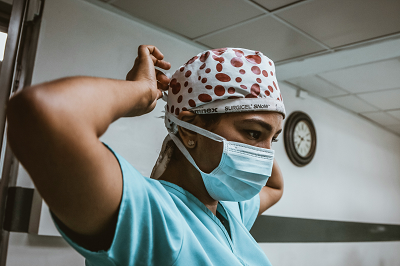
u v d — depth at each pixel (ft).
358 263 14.51
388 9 6.68
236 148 2.13
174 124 2.40
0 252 5.62
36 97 1.06
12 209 5.53
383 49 8.57
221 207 2.56
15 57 4.44
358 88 11.90
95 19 6.87
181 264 1.61
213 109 2.14
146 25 7.79
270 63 2.36
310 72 10.50
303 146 12.01
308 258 11.66
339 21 7.27
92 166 1.19
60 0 6.37
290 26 7.56
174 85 2.36
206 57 2.27
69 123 1.11
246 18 7.30
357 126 15.79
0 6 5.74
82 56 6.57
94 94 1.27
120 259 1.43
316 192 12.58
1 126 4.13
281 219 10.80
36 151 1.08
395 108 14.14
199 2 6.70
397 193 18.83
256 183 2.24
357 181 15.23
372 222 15.97
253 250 2.48
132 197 1.42
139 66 1.84
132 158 7.04
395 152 19.24
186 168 2.34
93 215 1.26
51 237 5.96
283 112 2.27
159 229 1.55
